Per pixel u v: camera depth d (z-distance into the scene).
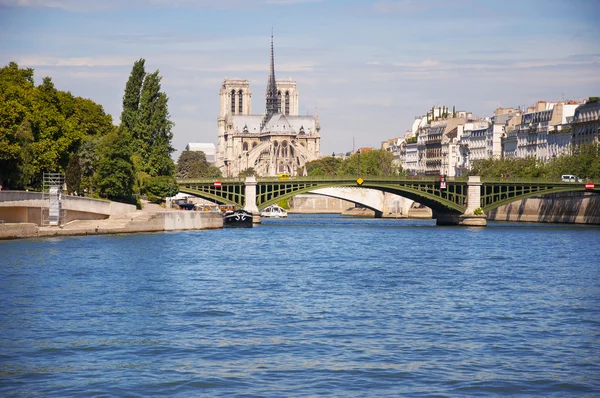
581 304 94.25
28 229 160.62
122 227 182.88
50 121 176.88
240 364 66.31
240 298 94.88
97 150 193.25
